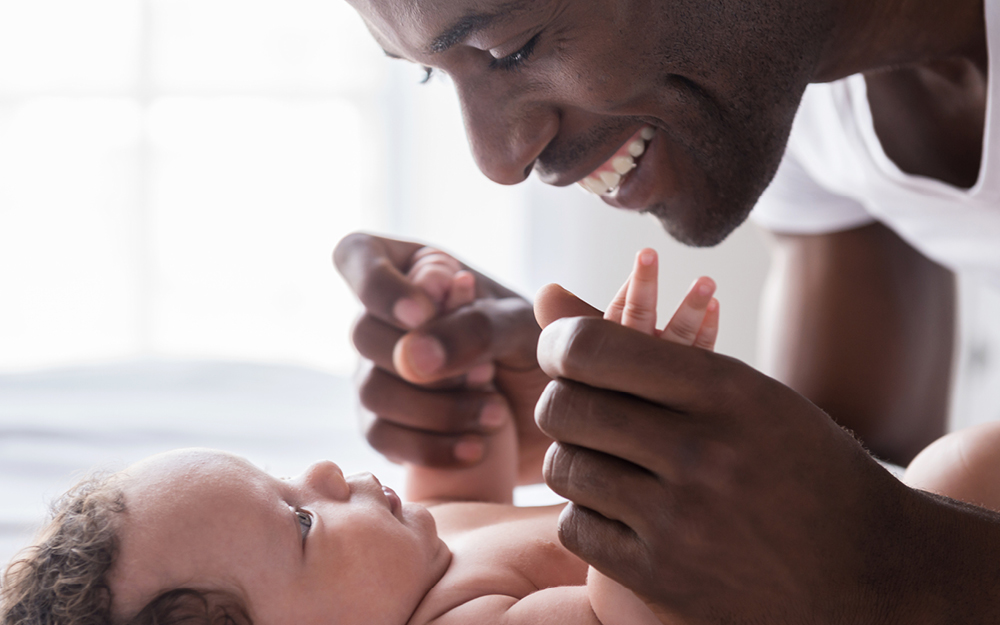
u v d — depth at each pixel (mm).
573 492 637
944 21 1052
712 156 991
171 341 3742
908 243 1667
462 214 3516
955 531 643
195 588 869
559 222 3279
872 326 1657
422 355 1122
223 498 915
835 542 603
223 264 3703
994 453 954
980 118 1162
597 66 882
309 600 900
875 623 617
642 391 600
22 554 936
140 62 3584
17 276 3711
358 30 3547
